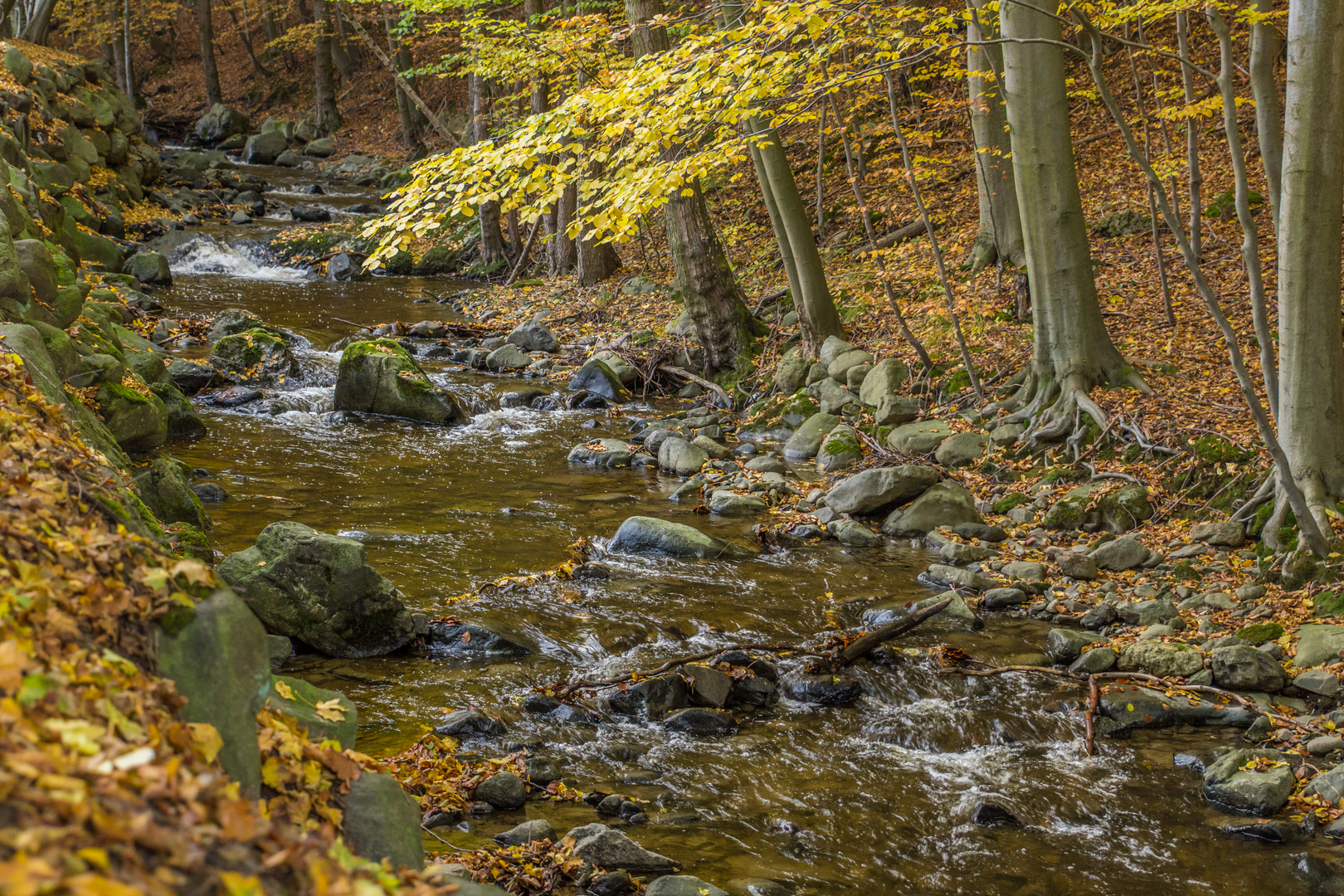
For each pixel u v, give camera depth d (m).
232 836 2.12
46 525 2.94
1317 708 6.68
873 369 14.00
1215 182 17.45
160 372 11.79
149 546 3.13
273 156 38.91
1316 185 7.98
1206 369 12.13
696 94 7.10
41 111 22.31
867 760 6.01
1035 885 4.82
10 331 5.67
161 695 2.63
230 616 3.01
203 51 43.59
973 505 10.47
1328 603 7.70
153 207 26.20
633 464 12.45
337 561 6.74
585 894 4.35
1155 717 6.56
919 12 9.98
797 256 15.27
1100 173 19.22
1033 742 6.35
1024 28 10.91
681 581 8.60
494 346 17.86
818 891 4.63
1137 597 8.46
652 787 5.47
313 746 3.14
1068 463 11.00
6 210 9.66
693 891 4.23
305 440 12.22
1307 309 8.24
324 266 24.12
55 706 2.22
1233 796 5.61
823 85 8.53
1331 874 4.96
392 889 2.40
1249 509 9.05
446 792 5.02
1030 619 8.27
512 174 7.29
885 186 21.75
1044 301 11.76
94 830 1.88
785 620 7.90
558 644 7.14
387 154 37.59
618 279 21.64
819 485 11.66
